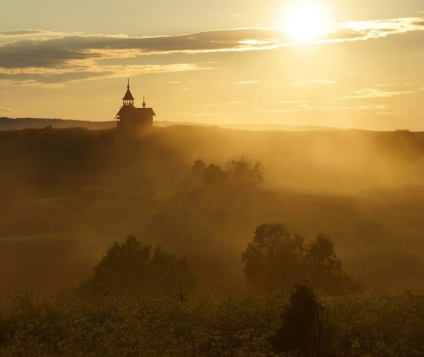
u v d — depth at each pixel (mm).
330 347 27844
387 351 26766
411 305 33094
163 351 27969
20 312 33406
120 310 33594
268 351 27781
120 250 63062
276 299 34531
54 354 27875
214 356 28172
